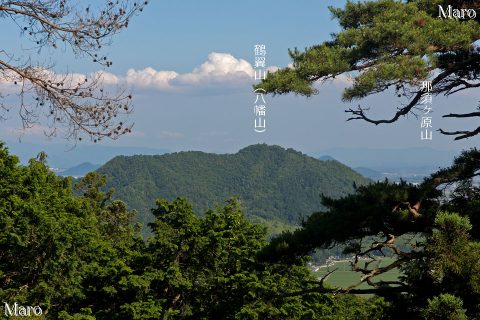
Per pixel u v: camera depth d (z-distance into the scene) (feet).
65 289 73.87
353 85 32.81
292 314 78.95
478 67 37.45
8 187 79.10
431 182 38.22
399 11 36.45
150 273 82.17
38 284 72.23
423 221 37.45
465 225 29.09
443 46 34.50
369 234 38.99
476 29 35.09
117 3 27.94
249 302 80.89
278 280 81.00
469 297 29.25
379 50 33.91
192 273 85.92
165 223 87.30
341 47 36.42
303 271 81.15
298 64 37.04
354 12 39.40
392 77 31.45
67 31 27.55
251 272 86.07
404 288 34.99
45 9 27.40
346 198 41.29
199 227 87.76
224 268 88.53
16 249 70.79
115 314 79.77
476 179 37.99
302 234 40.27
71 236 72.84
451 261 28.58
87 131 27.32
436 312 26.58
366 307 69.97
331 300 81.30
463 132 38.91
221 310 85.10
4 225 71.10
